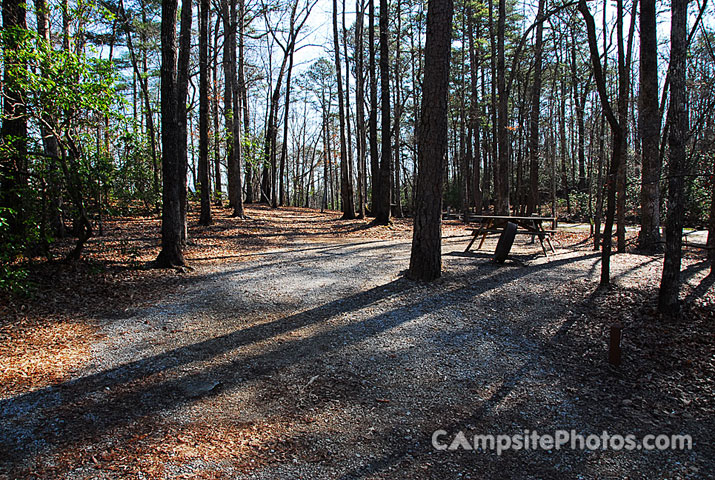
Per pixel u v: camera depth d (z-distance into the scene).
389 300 6.28
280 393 3.80
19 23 7.71
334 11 18.17
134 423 3.33
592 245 11.09
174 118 8.20
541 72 19.62
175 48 8.03
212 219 15.10
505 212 15.08
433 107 6.88
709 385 3.80
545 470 2.79
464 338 4.96
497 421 3.37
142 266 8.21
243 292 6.90
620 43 8.51
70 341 4.98
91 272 7.54
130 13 15.57
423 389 3.87
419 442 3.09
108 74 6.83
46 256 7.68
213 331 5.29
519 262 8.29
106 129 8.15
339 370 4.24
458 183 33.12
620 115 8.99
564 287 6.48
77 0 7.17
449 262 8.53
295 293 6.80
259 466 2.79
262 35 14.32
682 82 4.68
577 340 4.80
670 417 3.42
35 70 6.34
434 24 6.73
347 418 3.39
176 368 4.30
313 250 10.77
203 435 3.16
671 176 4.94
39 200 7.02
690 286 6.05
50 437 3.14
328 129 35.28
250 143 18.00
